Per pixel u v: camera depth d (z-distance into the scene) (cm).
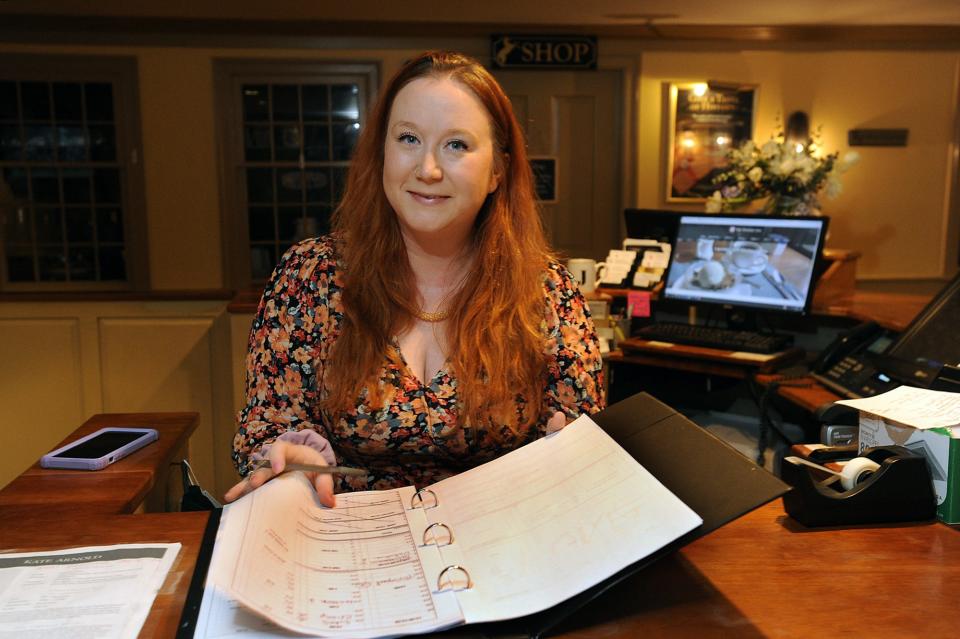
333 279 125
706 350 273
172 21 595
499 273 127
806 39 633
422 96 113
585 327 135
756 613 79
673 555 93
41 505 116
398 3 551
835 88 643
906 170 657
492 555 82
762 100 641
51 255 630
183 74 609
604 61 632
